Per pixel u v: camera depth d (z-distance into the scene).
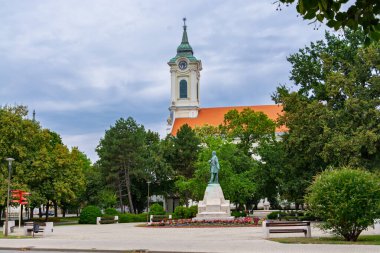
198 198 66.12
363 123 38.16
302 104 43.91
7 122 50.97
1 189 47.28
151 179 73.12
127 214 58.97
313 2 6.42
